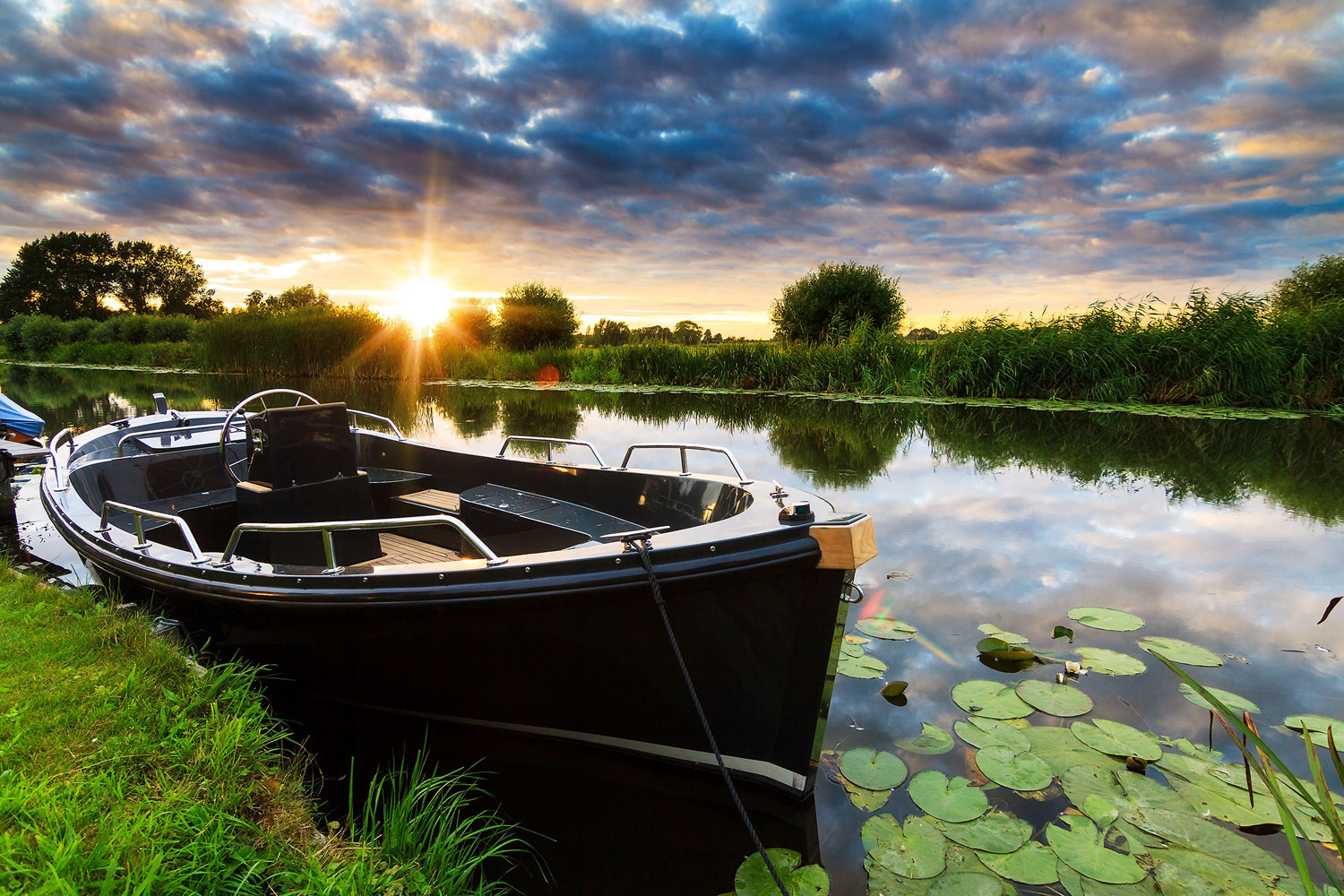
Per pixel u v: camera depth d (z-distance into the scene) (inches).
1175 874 82.2
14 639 122.2
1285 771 63.4
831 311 894.4
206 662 129.6
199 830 77.5
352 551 153.1
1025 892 81.5
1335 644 141.9
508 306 1205.1
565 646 102.6
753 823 98.7
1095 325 560.7
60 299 2351.1
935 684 129.6
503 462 182.5
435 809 100.0
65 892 63.1
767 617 98.3
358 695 120.2
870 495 263.1
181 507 176.4
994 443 373.1
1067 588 173.0
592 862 92.0
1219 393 490.3
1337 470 303.0
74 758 89.2
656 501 150.4
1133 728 112.6
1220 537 212.2
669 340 1006.4
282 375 895.7
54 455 185.6
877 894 82.3
